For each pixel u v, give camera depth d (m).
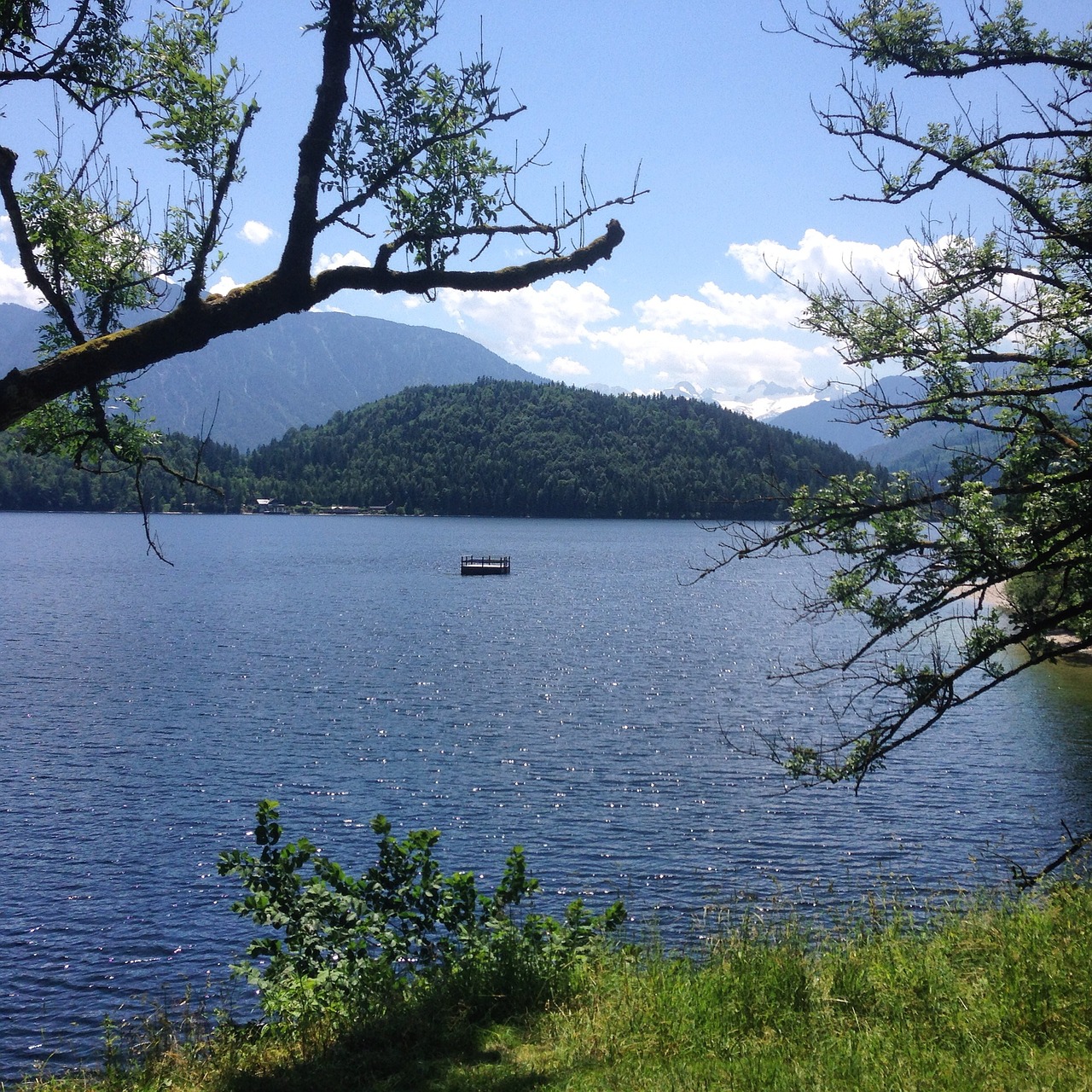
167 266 7.58
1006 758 34.41
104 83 7.38
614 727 40.94
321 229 6.61
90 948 19.58
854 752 8.87
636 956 8.34
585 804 29.66
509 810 29.02
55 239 7.52
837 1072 5.39
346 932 8.12
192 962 18.98
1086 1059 5.30
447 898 8.48
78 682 50.06
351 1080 6.13
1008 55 8.23
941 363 8.13
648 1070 5.70
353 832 26.80
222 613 82.88
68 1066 14.80
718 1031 6.26
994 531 8.11
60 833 26.53
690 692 48.88
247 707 44.50
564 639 69.62
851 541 8.49
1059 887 8.47
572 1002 7.21
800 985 6.77
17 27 6.95
